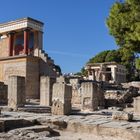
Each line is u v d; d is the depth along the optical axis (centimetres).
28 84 4772
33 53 5106
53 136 1780
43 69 4959
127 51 2783
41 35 5172
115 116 2009
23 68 4800
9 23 5309
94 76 7138
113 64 7356
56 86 2383
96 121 1938
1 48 5497
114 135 1706
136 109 2686
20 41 5331
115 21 2730
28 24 5050
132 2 2617
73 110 2878
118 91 4194
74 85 4006
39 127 1842
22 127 1859
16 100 2803
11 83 2850
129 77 8456
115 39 2831
